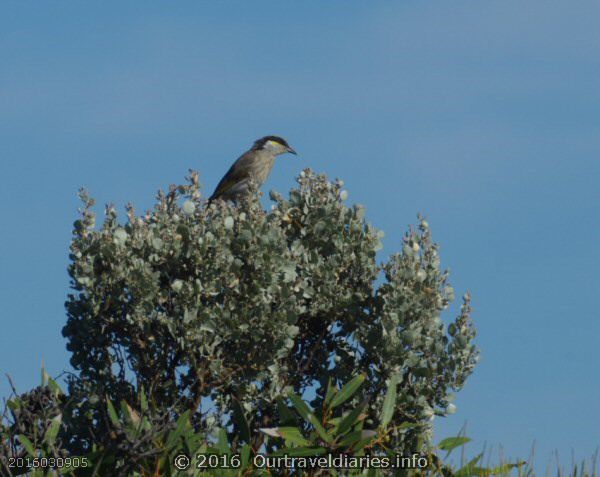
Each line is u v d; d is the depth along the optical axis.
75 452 11.96
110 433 11.70
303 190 13.64
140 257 12.13
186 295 11.68
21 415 11.24
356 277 13.11
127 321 11.99
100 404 12.07
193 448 10.77
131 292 11.73
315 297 12.80
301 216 13.53
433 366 12.52
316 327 13.30
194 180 12.43
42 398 11.78
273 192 13.65
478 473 11.59
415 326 12.47
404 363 12.25
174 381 12.03
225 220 12.01
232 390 12.20
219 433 10.94
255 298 11.86
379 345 12.39
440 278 12.96
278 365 12.46
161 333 11.93
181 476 10.73
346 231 13.30
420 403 12.26
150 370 12.05
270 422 12.43
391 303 12.45
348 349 13.05
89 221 12.00
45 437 11.23
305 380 13.14
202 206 12.39
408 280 12.61
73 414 12.06
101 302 11.86
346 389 11.23
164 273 12.12
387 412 11.51
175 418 11.91
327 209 13.27
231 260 11.84
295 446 11.48
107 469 11.03
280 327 11.91
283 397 12.35
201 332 11.65
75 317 12.09
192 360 11.71
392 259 12.80
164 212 12.43
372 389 12.51
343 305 12.80
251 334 11.77
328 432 11.25
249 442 11.37
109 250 11.80
